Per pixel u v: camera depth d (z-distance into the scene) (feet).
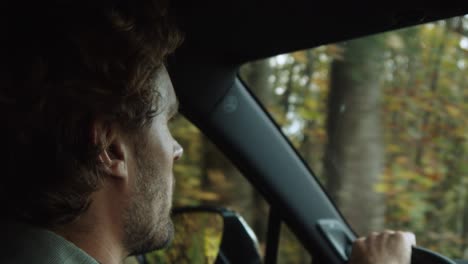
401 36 14.20
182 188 22.02
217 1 4.60
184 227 6.27
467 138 17.49
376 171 14.47
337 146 14.47
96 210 2.96
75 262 2.77
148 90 3.03
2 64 2.75
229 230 5.94
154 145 3.12
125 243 3.07
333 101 14.67
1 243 2.72
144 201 3.08
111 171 2.95
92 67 2.79
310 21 4.77
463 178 17.48
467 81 17.06
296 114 17.93
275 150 5.82
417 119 17.60
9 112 2.74
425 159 17.66
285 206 5.86
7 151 2.78
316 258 5.96
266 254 6.07
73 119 2.78
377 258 4.70
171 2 4.66
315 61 15.35
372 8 4.38
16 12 2.79
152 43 3.00
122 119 2.92
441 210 17.21
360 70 13.84
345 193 14.33
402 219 16.89
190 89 5.46
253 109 5.77
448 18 4.37
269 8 4.64
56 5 2.81
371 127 14.26
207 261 6.01
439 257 4.56
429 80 16.75
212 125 5.66
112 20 2.84
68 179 2.81
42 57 2.75
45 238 2.76
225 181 22.11
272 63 15.44
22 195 2.83
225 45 5.34
